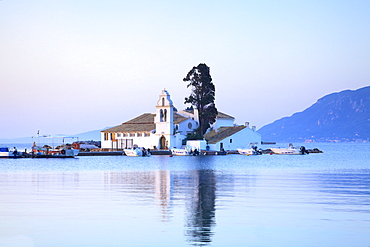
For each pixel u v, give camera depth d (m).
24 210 36.53
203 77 164.25
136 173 76.06
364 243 27.02
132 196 44.34
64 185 55.12
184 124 164.88
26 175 71.81
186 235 28.69
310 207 37.75
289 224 31.45
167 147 159.50
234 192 47.62
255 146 164.38
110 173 76.56
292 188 51.47
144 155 147.62
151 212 35.62
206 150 159.25
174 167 95.12
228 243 27.05
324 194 45.84
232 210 36.44
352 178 65.19
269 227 30.58
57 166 98.44
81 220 32.81
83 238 28.19
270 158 140.75
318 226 30.86
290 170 84.38
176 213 35.22
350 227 30.56
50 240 27.84
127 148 167.00
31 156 137.25
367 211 35.94
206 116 164.75
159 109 160.88
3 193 46.94
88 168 91.38
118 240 27.73
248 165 102.50
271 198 42.94
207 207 37.81
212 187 52.53
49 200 41.66
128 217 33.75
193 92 166.38
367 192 47.50
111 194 46.03
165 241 27.47
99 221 32.47
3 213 35.41
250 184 56.19
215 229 30.14
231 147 163.12
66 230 29.98
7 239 28.09
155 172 79.00
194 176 69.25
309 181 60.25
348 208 37.25
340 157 152.12
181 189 50.56
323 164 107.25
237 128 166.25
